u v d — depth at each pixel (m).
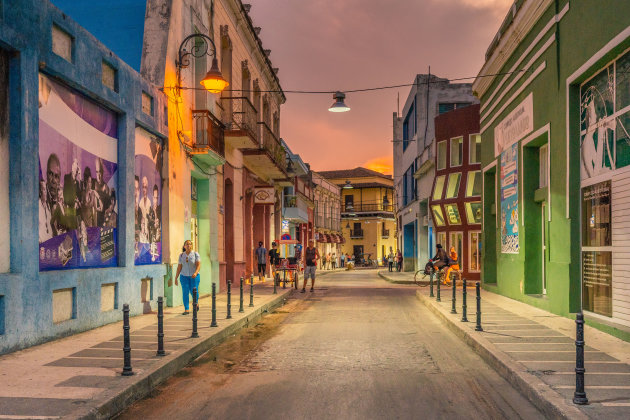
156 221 13.95
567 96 10.99
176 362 7.41
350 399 5.88
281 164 29.09
